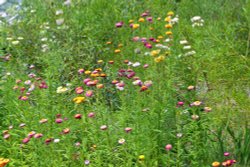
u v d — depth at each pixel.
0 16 8.88
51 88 6.48
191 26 8.52
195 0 9.27
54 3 9.03
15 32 8.36
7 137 5.68
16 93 6.50
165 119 5.66
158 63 6.57
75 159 5.41
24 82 6.73
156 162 5.17
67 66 7.31
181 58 7.13
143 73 6.74
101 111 5.79
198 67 7.02
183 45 7.80
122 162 5.33
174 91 6.10
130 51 7.56
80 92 5.87
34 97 6.54
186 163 5.39
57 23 8.34
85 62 7.36
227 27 8.31
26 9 9.05
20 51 7.87
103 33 8.23
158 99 5.79
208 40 8.18
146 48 7.32
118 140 5.49
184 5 9.24
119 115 5.88
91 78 6.98
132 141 5.36
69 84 6.55
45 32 8.14
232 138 5.74
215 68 7.43
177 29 8.09
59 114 5.82
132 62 7.32
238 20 8.65
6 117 6.29
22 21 8.62
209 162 5.33
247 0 8.77
